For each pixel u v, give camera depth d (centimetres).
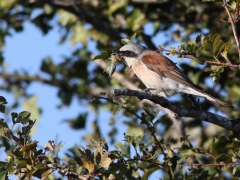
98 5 1496
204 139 1307
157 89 1108
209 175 923
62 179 898
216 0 848
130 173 891
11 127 805
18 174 796
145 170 934
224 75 1297
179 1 1370
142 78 1138
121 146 917
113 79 1442
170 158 891
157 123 914
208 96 980
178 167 945
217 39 816
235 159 919
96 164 774
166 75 1091
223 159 886
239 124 907
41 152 799
